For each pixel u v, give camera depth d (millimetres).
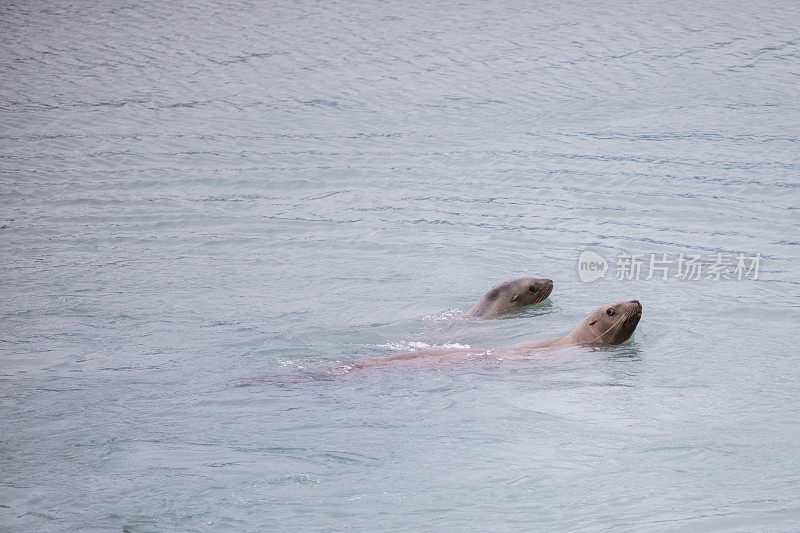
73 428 33469
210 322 50156
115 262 63219
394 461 29938
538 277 55906
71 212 76688
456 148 96188
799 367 41031
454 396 37125
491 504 26641
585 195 78938
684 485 28031
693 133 97750
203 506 26391
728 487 27828
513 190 81375
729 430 33062
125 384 39531
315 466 29516
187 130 105688
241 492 27375
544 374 40344
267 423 33875
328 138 101438
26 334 47812
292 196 81438
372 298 55094
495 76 129000
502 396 37125
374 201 79312
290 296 55562
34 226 72500
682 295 54125
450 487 27906
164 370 41781
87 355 44281
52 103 117938
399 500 26812
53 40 157375
